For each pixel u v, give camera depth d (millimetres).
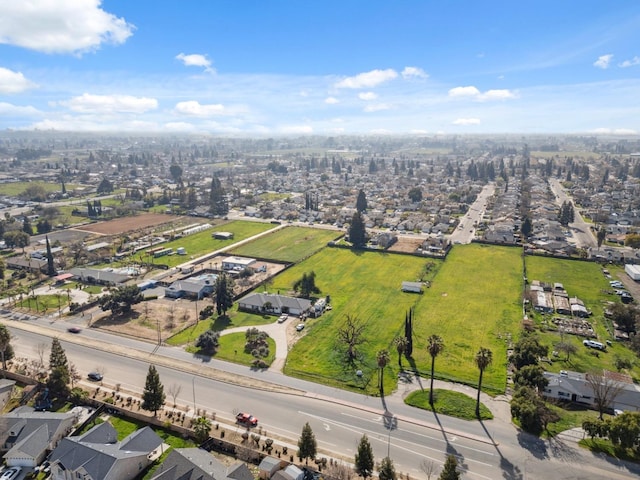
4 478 75188
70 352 119750
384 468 71188
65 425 86625
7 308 149250
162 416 91875
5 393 97375
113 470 71625
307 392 101250
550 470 77750
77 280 177000
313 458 78812
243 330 132500
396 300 154625
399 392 101125
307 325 135375
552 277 178000
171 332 131375
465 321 137125
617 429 80125
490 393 100125
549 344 122750
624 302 151750
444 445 84125
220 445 83438
